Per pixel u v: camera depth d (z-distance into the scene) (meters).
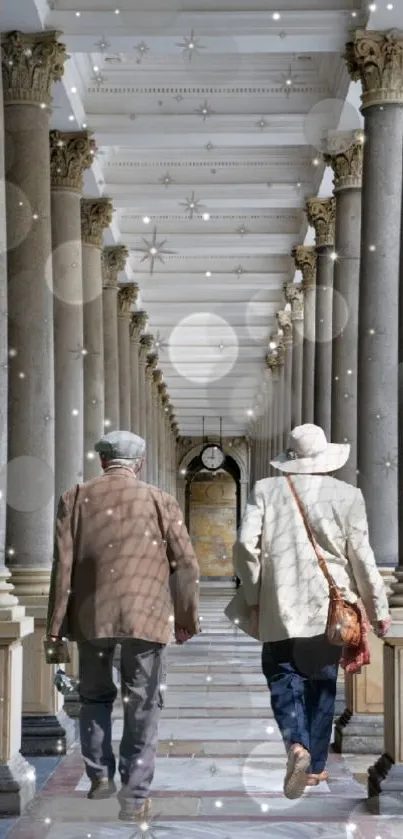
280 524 6.27
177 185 19.38
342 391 14.93
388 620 6.27
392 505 11.30
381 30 11.89
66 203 14.71
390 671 7.39
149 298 27.17
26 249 10.95
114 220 21.52
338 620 6.02
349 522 6.29
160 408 36.06
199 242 22.70
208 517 53.88
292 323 25.02
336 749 9.34
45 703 9.23
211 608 29.00
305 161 19.27
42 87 11.53
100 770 5.81
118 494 5.91
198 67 16.06
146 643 5.81
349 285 14.99
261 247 22.64
